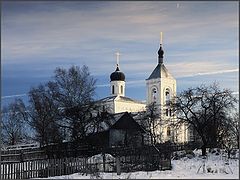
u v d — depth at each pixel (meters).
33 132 73.31
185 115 56.59
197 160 41.91
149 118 77.00
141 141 71.44
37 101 63.12
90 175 24.03
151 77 115.31
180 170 28.33
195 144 59.62
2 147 61.09
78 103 60.62
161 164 29.55
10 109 77.81
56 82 62.09
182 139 72.69
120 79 109.94
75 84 61.78
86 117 59.69
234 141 53.28
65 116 58.81
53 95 61.88
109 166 28.86
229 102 55.47
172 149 50.03
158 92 113.62
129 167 28.66
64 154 55.06
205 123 54.75
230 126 54.19
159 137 73.00
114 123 74.12
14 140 78.81
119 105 104.88
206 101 55.91
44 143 58.94
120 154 38.31
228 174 23.67
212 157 46.00
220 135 54.66
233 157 44.50
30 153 52.41
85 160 29.89
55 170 28.83
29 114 73.69
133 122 76.50
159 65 117.25
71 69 62.28
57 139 57.25
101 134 65.06
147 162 29.31
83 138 57.81
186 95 57.19
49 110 61.22
